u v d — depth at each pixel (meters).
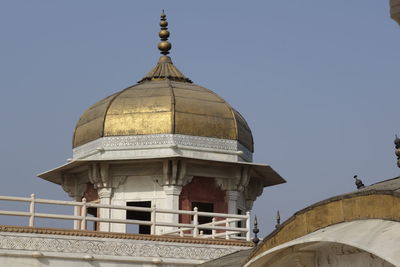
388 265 26.12
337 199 24.75
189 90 67.19
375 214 23.27
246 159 67.25
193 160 63.53
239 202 66.31
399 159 26.17
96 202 65.94
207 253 52.16
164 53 72.62
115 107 65.56
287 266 30.19
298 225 26.30
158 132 64.00
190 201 64.12
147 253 50.72
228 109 66.81
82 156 66.44
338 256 28.59
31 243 47.78
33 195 48.62
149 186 63.88
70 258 48.50
